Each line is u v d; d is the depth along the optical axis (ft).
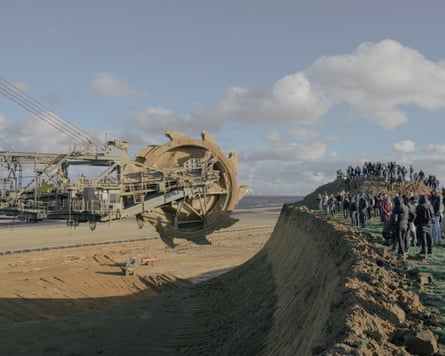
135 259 135.44
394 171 151.23
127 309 86.53
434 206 63.41
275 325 50.85
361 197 83.92
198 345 60.59
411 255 53.01
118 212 75.15
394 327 27.43
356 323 25.67
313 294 46.68
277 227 111.04
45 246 194.90
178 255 170.40
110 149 77.00
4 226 306.96
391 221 52.26
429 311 30.78
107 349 61.16
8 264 146.72
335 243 53.72
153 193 81.71
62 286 113.09
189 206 84.84
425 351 24.03
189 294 96.94
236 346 53.01
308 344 32.19
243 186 90.22
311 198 189.26
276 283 70.85
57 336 68.13
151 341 64.34
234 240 216.33
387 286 34.96
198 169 85.40
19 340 66.28
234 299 81.15
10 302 96.02
